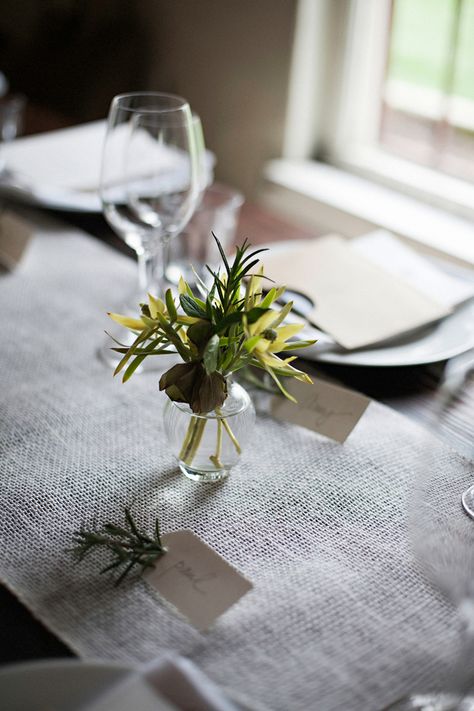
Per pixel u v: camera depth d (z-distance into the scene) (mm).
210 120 1817
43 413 854
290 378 865
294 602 632
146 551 664
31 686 506
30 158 1361
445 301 1040
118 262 1200
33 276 1144
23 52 2135
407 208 1526
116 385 910
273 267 1075
